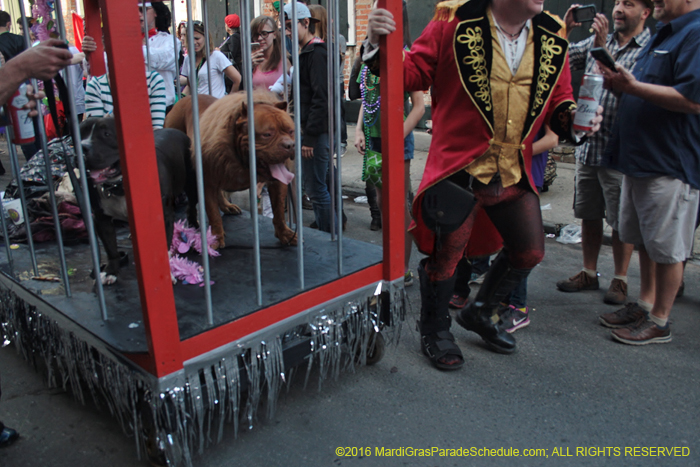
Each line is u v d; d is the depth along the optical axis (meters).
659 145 2.50
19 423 2.16
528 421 2.18
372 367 2.59
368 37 2.04
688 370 2.53
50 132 4.88
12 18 7.84
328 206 3.84
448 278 2.45
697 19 2.46
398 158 2.18
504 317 2.91
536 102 2.13
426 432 2.11
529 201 2.34
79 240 2.83
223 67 4.66
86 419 2.19
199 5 10.24
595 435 2.08
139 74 1.42
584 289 3.48
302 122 3.75
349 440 2.07
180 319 1.80
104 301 1.85
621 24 2.96
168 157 2.22
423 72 2.14
